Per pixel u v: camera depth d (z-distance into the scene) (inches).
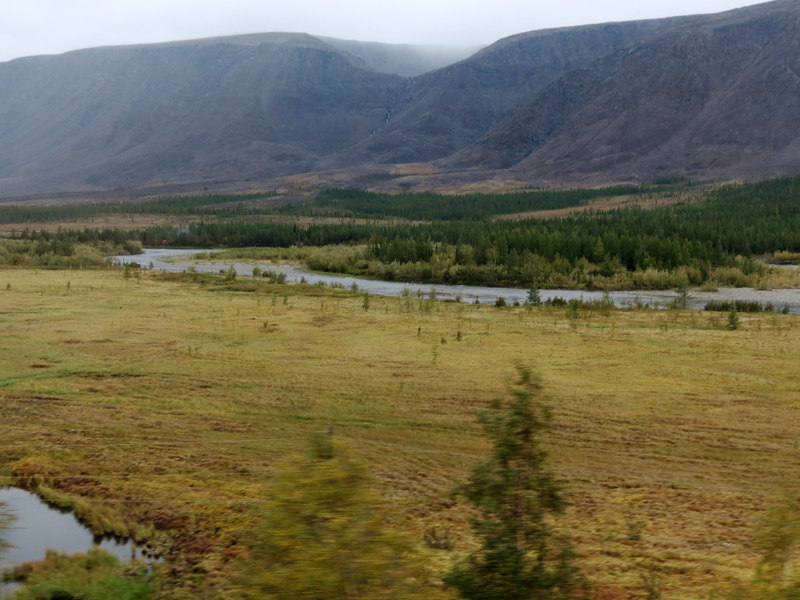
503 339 1289.4
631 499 534.3
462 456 640.4
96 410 799.1
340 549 271.0
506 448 362.6
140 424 745.6
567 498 532.7
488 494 358.6
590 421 745.0
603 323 1541.6
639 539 458.9
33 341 1218.0
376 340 1277.1
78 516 529.0
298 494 279.4
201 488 567.8
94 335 1294.3
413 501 531.8
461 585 339.3
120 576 427.2
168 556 458.0
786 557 356.5
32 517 527.2
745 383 930.1
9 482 590.6
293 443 680.4
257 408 807.7
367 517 283.3
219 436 705.6
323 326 1446.9
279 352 1151.6
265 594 269.9
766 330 1423.5
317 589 265.4
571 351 1170.0
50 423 749.9
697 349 1189.1
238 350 1167.0
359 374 982.4
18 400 839.1
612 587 386.0
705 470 601.6
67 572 429.7
